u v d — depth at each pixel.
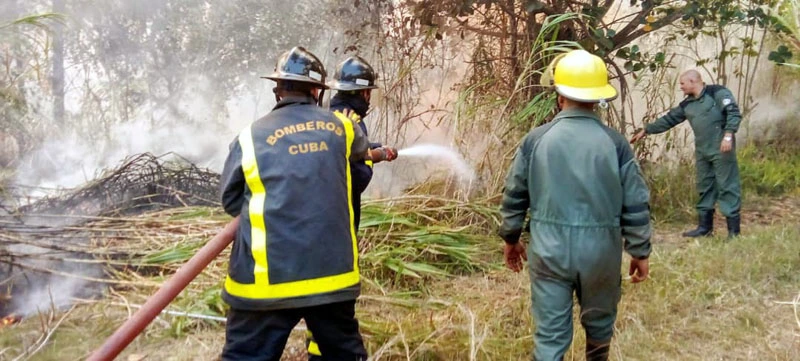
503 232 2.95
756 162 7.73
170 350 3.36
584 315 2.78
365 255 4.31
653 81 6.97
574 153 2.65
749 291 4.00
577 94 2.71
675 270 4.30
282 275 2.32
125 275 4.11
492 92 6.21
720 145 5.30
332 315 2.54
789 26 4.52
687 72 5.46
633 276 2.85
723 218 6.29
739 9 6.35
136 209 5.40
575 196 2.63
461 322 3.49
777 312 3.75
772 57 6.01
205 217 4.93
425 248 4.63
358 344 2.63
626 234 2.71
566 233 2.64
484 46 6.64
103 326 3.56
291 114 2.53
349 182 2.55
